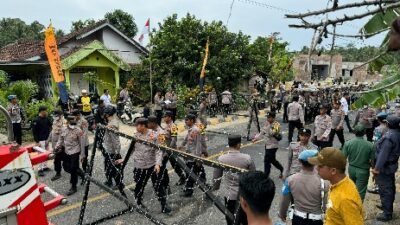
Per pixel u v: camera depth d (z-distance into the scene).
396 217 6.00
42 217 3.45
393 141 5.58
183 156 4.18
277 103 20.27
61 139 7.23
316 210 3.69
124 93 16.42
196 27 20.08
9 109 10.23
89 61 19.03
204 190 4.04
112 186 7.30
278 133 7.67
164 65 19.61
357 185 5.79
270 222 2.18
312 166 3.71
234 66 19.84
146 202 6.68
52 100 16.27
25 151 3.36
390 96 3.94
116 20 29.80
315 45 1.83
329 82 22.98
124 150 10.74
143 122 6.14
